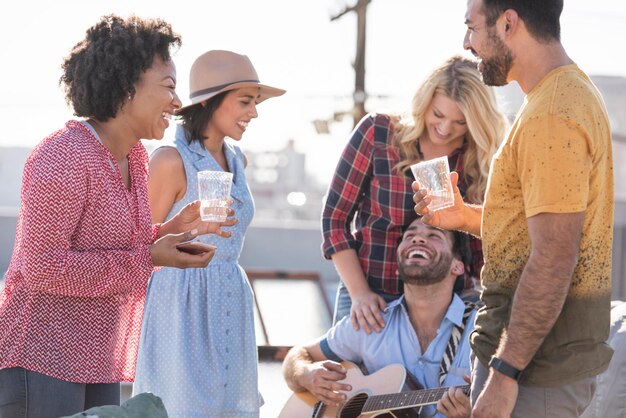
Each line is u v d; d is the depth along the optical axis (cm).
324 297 1099
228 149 416
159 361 390
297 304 1075
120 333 327
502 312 308
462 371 425
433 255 424
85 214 307
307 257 1745
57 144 304
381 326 439
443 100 420
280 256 1744
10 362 304
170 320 391
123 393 669
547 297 286
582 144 285
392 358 437
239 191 404
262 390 728
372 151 442
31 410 305
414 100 429
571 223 285
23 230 303
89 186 305
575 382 304
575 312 298
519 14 299
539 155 287
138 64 314
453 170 436
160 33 319
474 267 444
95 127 320
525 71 303
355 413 436
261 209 4816
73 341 311
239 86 400
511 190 302
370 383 434
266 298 1080
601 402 423
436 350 432
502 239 306
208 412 388
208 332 392
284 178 4872
